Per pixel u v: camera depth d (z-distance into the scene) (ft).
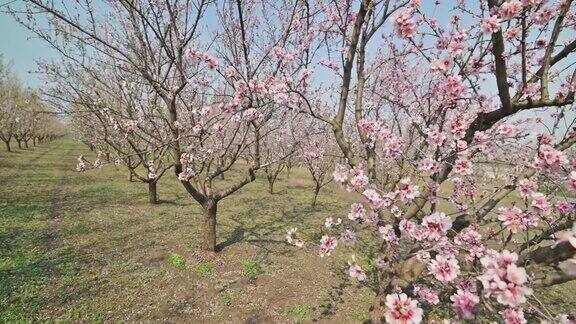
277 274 21.20
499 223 10.50
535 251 6.87
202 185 23.54
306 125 33.78
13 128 83.71
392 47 17.65
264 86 12.44
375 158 13.33
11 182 42.29
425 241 8.73
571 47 8.62
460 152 9.01
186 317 16.17
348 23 14.83
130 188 44.73
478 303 7.00
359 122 12.95
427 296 11.66
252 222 32.04
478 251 8.66
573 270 5.75
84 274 19.25
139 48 19.99
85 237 25.03
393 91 20.59
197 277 20.02
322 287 20.03
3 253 20.75
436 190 10.79
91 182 47.67
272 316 16.76
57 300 16.43
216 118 19.49
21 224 26.45
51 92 23.76
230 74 12.94
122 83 23.94
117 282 18.69
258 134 21.22
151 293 17.89
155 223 29.40
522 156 12.50
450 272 7.28
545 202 7.29
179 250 23.62
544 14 8.64
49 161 70.33
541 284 6.59
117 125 21.88
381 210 11.16
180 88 17.46
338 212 39.27
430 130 9.37
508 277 5.11
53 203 33.99
